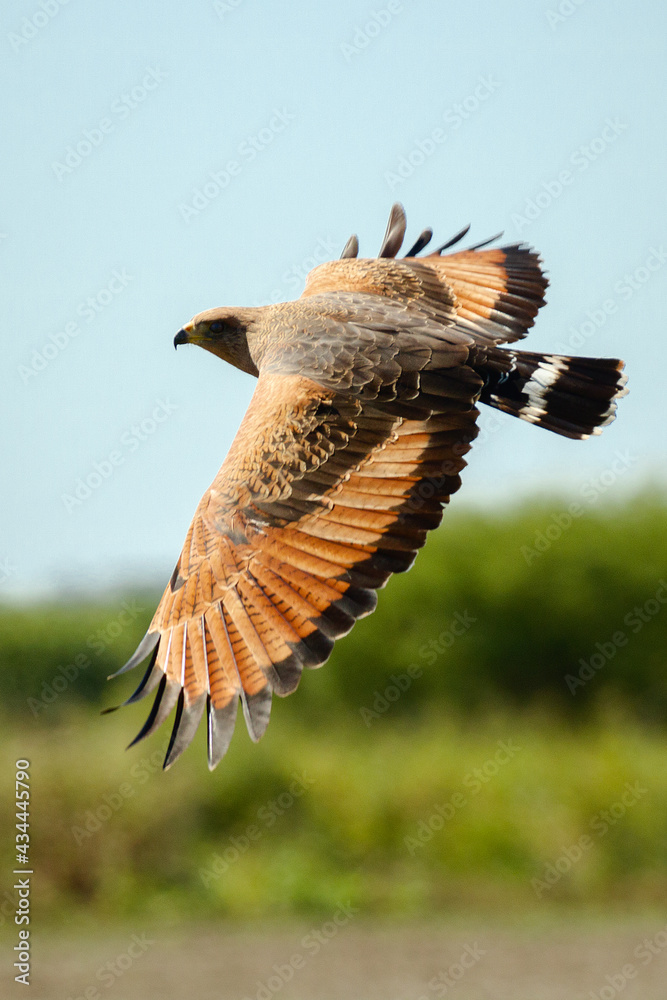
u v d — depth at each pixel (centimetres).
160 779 2445
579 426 852
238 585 703
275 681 672
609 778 2558
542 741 3083
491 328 939
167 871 2353
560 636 3641
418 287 973
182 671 679
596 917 2273
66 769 2412
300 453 744
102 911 2272
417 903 2317
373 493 729
